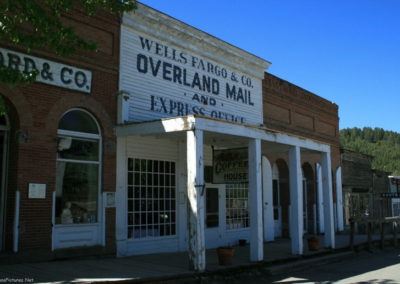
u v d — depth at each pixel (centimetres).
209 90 1628
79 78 1193
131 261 1188
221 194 1758
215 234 1702
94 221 1220
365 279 1140
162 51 1452
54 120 1123
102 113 1245
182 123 1153
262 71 1934
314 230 2322
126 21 1329
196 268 1081
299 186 1494
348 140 13900
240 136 1294
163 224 1447
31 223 1053
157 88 1416
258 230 1289
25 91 1066
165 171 1476
